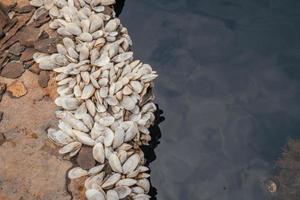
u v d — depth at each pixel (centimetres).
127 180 159
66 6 195
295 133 195
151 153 194
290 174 184
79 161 161
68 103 172
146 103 183
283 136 195
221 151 193
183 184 187
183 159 192
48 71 182
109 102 173
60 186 157
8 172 160
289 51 214
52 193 155
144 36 224
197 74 212
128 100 176
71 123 168
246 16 226
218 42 220
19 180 158
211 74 212
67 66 179
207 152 194
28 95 178
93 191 152
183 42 221
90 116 170
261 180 185
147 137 179
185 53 218
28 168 161
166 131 200
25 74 182
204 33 223
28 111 174
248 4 229
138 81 181
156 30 225
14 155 163
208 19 226
